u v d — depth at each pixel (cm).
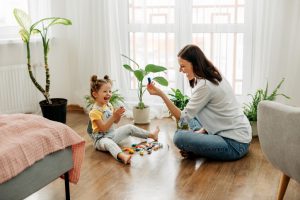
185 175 282
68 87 464
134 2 421
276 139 226
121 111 329
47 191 261
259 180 273
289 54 374
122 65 433
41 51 439
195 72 298
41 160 213
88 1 427
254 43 392
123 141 354
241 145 304
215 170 290
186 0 402
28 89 428
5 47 411
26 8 430
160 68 390
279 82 382
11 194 197
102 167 298
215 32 402
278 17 369
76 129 393
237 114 307
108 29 425
